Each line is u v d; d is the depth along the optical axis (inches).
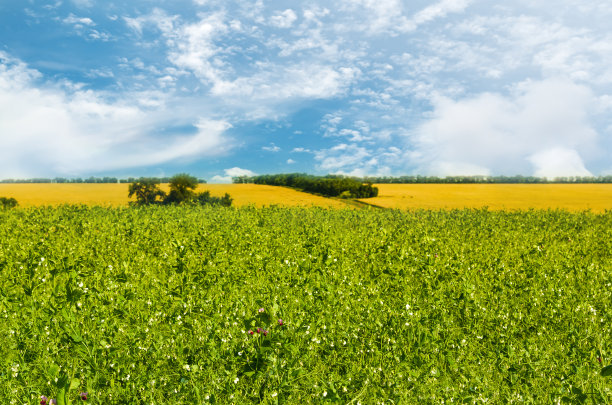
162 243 649.0
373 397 206.8
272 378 223.6
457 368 244.5
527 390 222.1
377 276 466.0
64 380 192.5
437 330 291.0
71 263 436.8
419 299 375.9
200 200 2182.6
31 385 206.2
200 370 231.6
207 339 267.3
